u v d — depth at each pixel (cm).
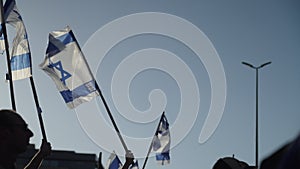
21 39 1050
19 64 1030
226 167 482
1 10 947
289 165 226
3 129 490
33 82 945
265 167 298
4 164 493
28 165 600
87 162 7494
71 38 1161
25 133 498
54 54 1159
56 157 7406
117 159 1706
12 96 863
